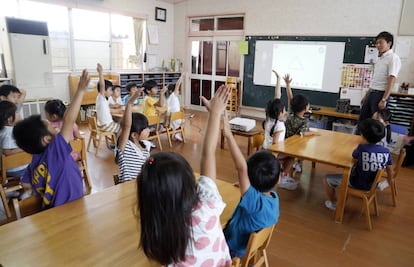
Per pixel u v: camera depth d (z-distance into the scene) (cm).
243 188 148
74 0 601
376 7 528
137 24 727
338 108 527
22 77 530
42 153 166
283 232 253
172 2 783
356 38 555
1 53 531
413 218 283
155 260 91
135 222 139
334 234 252
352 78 571
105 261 113
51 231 131
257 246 142
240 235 152
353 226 265
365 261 220
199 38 771
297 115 346
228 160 424
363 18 543
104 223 138
